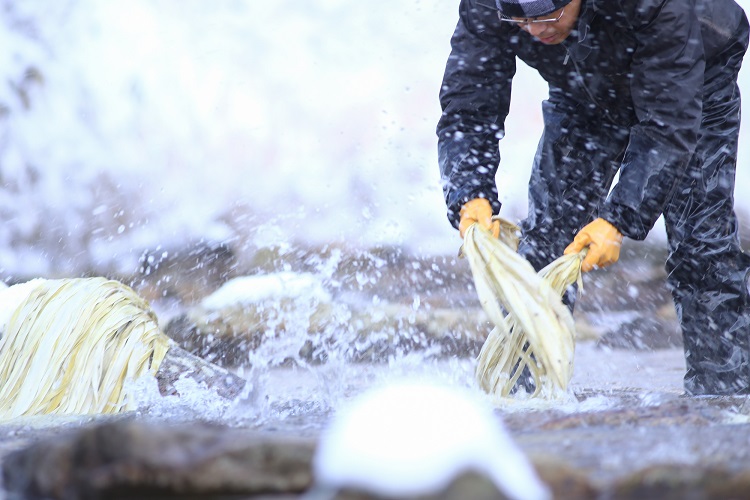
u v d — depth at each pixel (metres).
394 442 2.09
